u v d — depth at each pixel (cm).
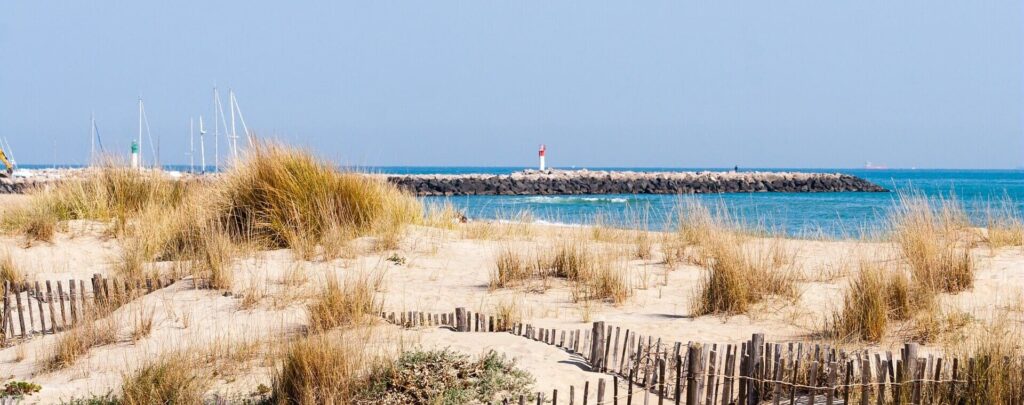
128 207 1733
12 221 1639
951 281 1084
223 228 1473
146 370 827
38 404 820
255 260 1320
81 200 1733
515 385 792
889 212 1747
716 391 741
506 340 945
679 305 1115
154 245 1464
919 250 1188
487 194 7894
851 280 1170
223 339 973
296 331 989
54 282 1329
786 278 1157
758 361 747
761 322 994
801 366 765
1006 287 1086
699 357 724
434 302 1147
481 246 1530
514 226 1784
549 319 1052
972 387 699
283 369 805
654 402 772
